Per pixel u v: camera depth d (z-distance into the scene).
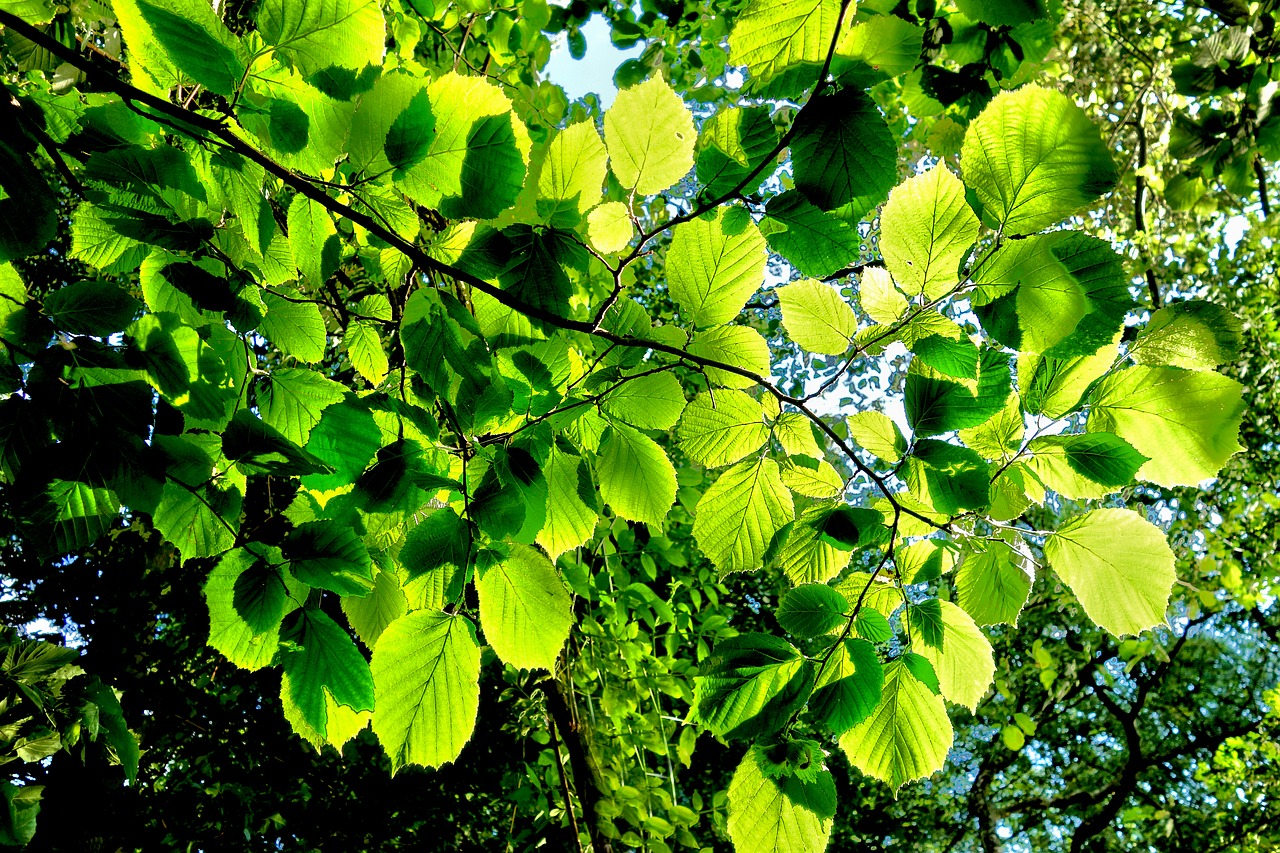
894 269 1.00
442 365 1.05
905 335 1.02
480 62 3.87
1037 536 1.09
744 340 1.18
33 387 0.98
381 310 1.34
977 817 11.63
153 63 0.91
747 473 1.21
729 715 1.03
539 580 1.06
